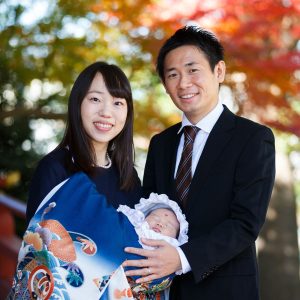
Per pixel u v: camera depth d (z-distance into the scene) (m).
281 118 4.83
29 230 2.31
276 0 4.54
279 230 6.09
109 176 2.69
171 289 2.67
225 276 2.55
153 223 2.57
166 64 2.73
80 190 2.38
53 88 6.46
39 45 5.29
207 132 2.71
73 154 2.58
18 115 5.73
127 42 5.23
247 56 4.46
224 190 2.55
